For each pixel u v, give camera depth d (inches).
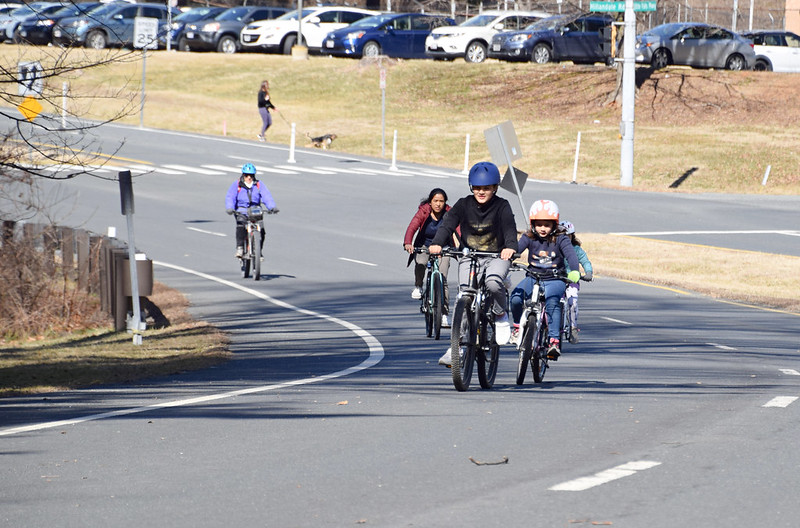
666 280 2201.0
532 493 637.3
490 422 874.8
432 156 4296.3
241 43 5895.7
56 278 1795.0
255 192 2111.2
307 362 1288.1
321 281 2078.0
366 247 2491.4
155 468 713.6
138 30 3828.7
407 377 1157.1
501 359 1341.0
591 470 697.0
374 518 585.9
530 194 3410.4
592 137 4441.4
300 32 5708.7
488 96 5093.5
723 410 938.1
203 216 2869.1
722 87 4948.3
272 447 777.6
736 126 4557.1
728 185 3902.6
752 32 5374.0
